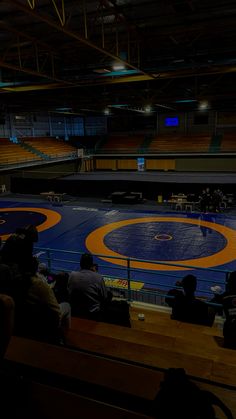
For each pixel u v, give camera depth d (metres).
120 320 5.23
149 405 2.00
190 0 14.34
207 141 47.94
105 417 1.80
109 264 16.23
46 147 47.53
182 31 18.42
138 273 15.07
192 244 18.64
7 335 1.71
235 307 4.41
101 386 2.14
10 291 3.13
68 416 1.84
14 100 37.00
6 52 18.91
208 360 3.40
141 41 19.94
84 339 3.85
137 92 34.34
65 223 23.61
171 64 20.70
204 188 29.84
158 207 28.45
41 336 3.14
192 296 5.53
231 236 19.81
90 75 22.72
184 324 5.45
